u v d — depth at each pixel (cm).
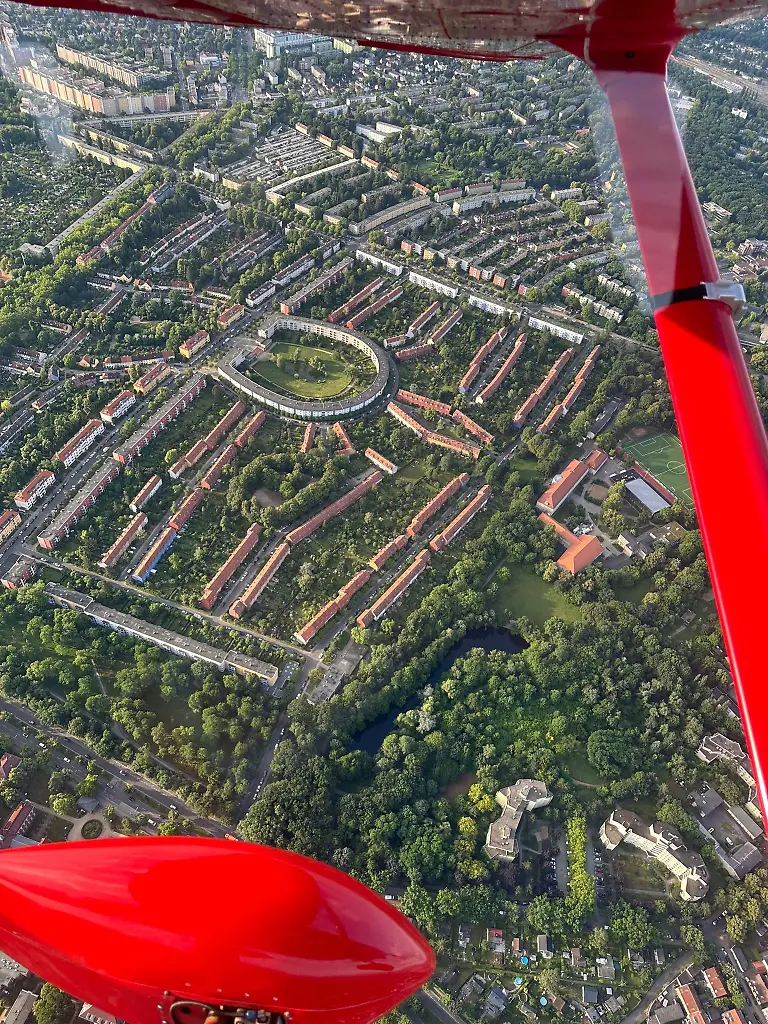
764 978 19762
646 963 19850
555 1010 18962
